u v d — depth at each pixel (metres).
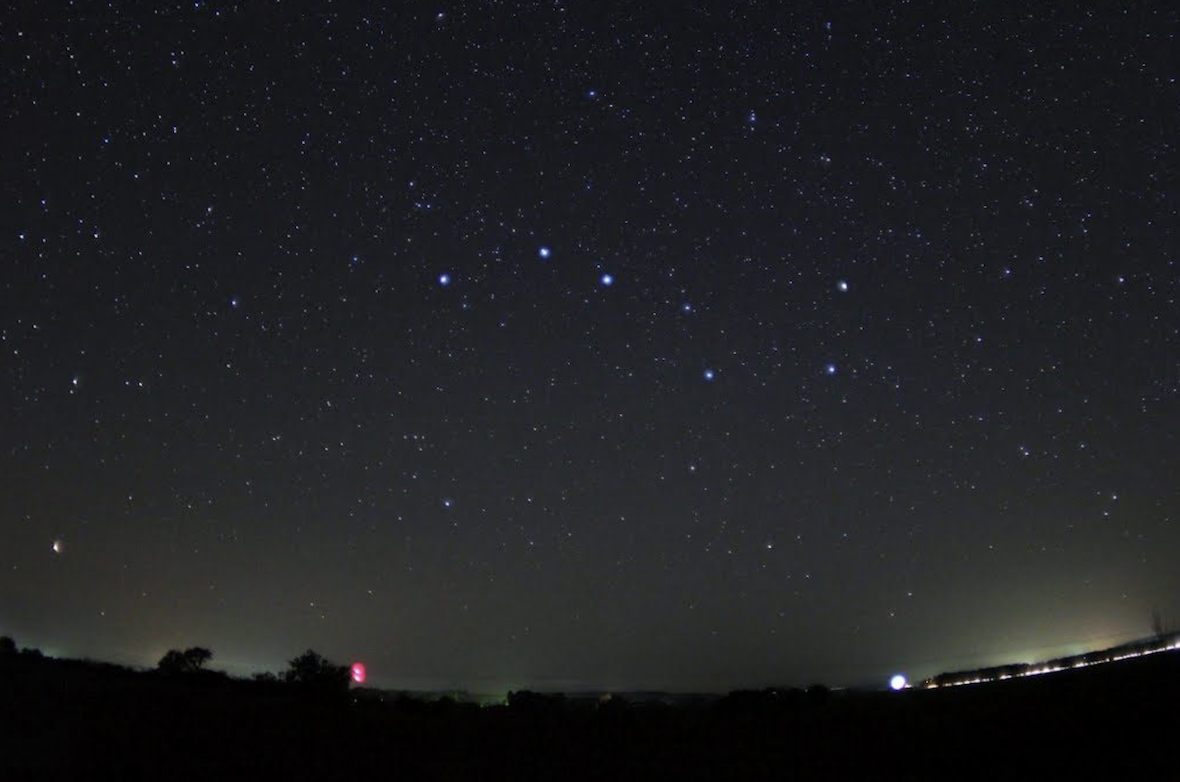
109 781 9.54
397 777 10.53
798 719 13.48
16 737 10.63
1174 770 9.84
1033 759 10.69
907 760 11.09
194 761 10.45
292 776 10.29
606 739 12.42
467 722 13.45
